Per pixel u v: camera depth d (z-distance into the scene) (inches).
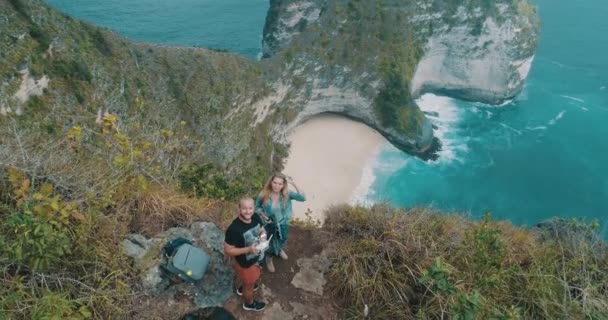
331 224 396.5
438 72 3257.9
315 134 2721.5
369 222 385.7
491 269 341.1
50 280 271.6
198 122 2057.1
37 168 319.0
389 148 2650.1
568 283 350.0
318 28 2711.6
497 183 2405.3
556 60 3587.6
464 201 2277.3
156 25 3614.7
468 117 3016.7
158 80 1966.0
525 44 3083.2
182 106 2023.9
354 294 332.2
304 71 2642.7
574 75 3410.4
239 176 1895.9
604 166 2544.3
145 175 393.7
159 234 337.7
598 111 3024.1
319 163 2481.5
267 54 3228.3
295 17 3026.6
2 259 255.8
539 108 3088.1
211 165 555.5
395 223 380.8
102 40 1766.7
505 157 2600.9
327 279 348.5
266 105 2488.9
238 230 276.8
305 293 336.8
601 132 2824.8
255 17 3860.7
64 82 1518.2
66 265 281.0
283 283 341.4
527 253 378.6
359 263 349.4
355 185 2325.3
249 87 2358.5
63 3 3730.3
